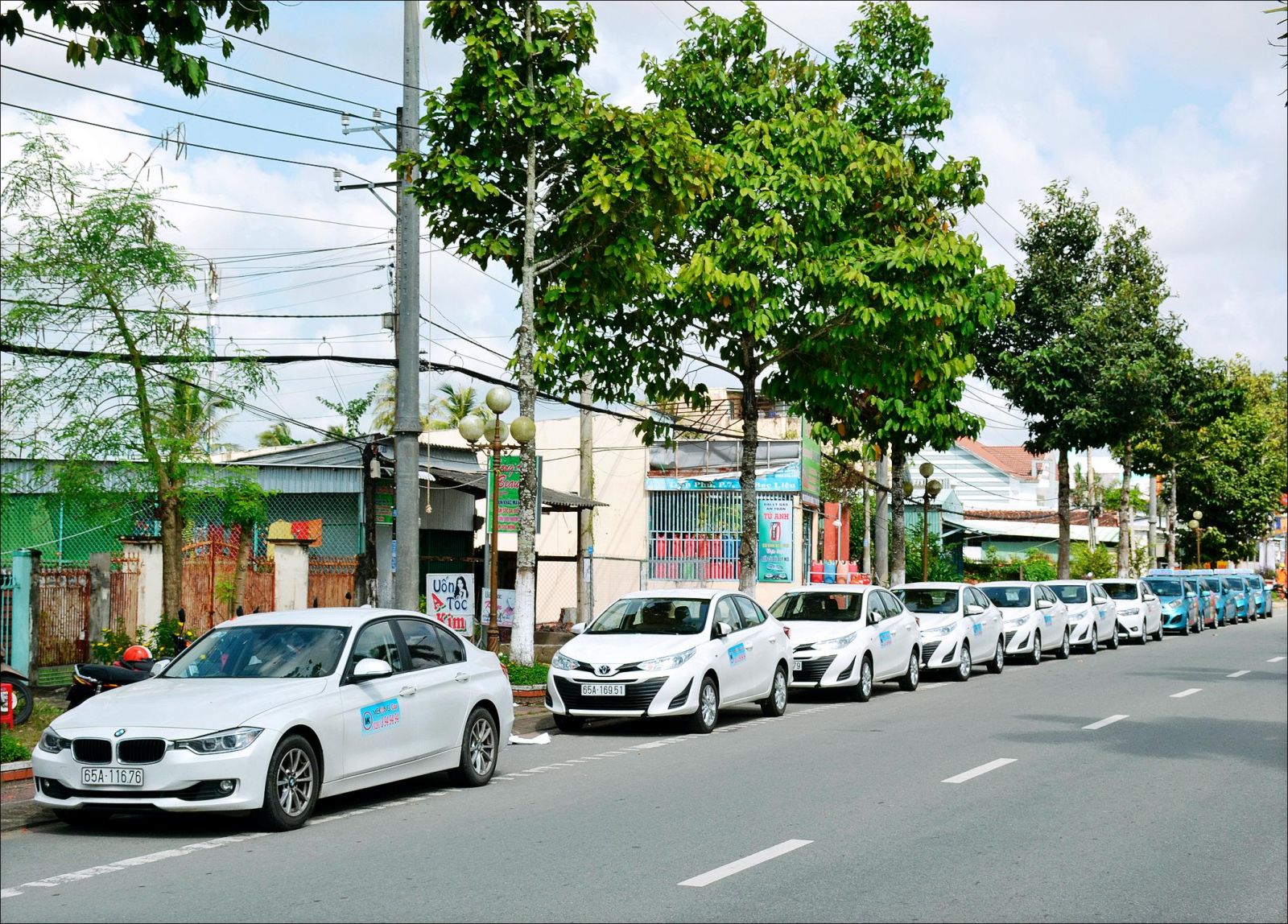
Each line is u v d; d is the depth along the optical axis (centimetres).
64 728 919
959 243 2142
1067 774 1227
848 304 2078
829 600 2088
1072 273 3472
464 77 1723
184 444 1894
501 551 3638
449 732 1121
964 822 981
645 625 1655
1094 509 6519
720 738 1520
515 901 722
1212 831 961
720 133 2223
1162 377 3381
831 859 843
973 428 2431
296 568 2298
